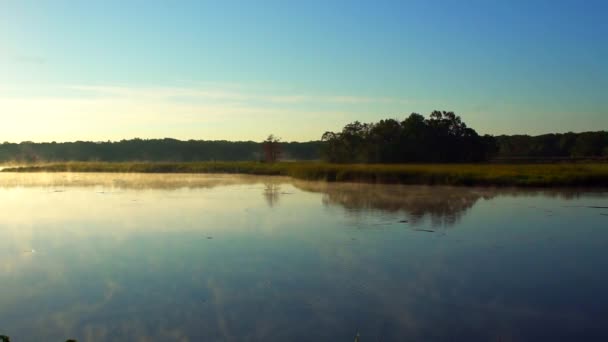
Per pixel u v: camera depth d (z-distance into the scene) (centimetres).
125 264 1181
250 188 3247
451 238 1475
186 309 882
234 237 1495
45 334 782
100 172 5681
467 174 3353
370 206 2208
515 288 994
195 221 1803
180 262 1196
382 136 6638
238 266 1157
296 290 981
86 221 1823
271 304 905
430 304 904
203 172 5462
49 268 1152
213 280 1049
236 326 807
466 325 811
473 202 2347
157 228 1659
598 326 807
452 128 6700
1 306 905
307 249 1327
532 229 1625
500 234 1537
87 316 852
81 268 1149
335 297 940
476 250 1318
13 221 1841
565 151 9012
